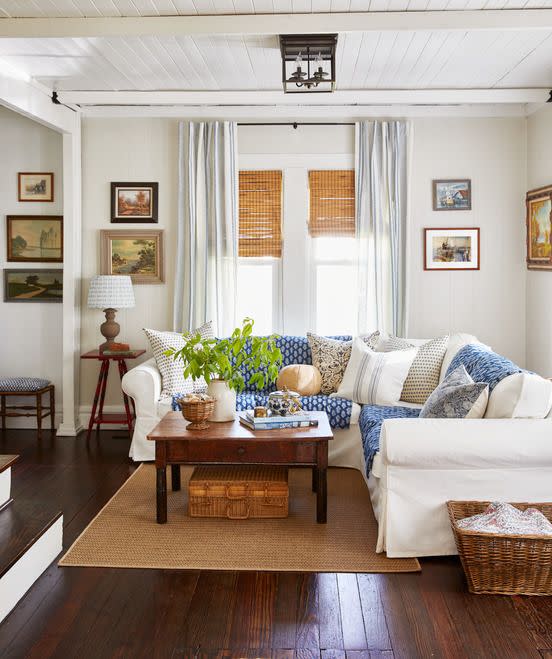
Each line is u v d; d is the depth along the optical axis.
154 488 4.61
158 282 6.25
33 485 4.67
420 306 6.20
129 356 5.88
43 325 6.32
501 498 3.44
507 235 6.14
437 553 3.48
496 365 3.94
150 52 4.57
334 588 3.16
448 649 2.65
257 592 3.12
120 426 6.34
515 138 6.09
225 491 4.04
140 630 2.78
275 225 6.20
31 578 3.16
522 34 4.22
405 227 6.05
